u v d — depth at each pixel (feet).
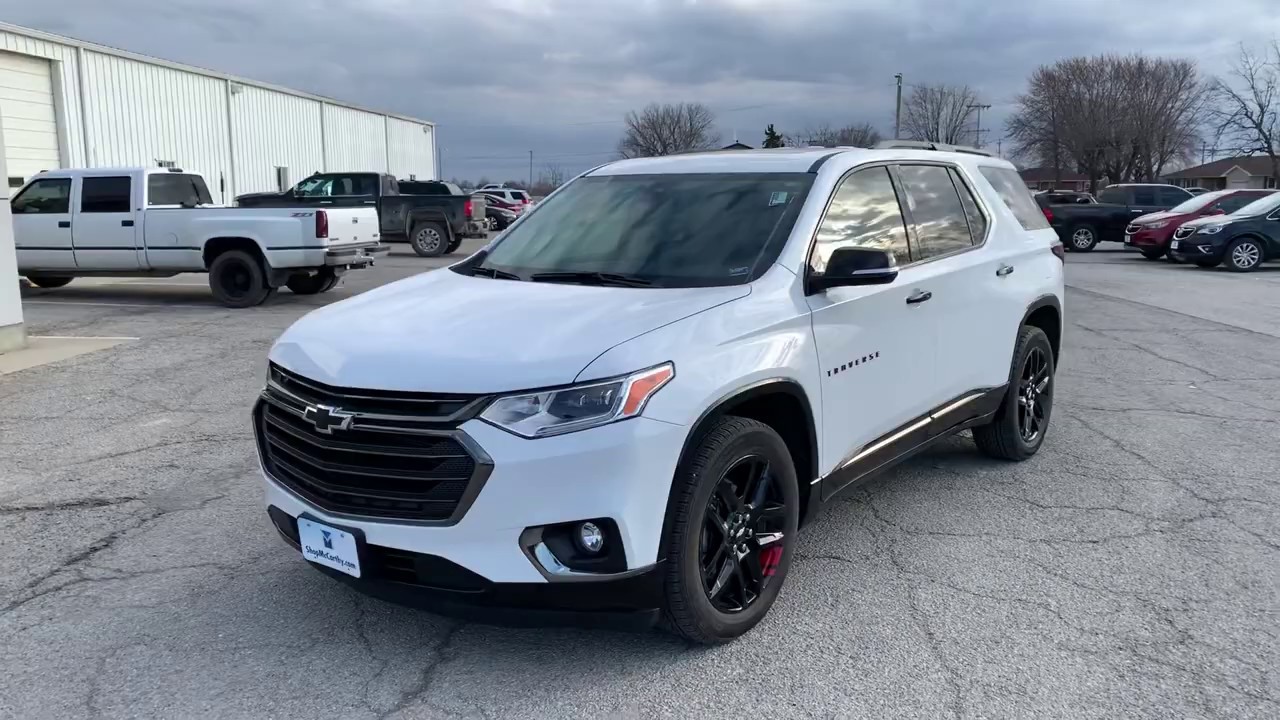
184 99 91.30
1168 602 13.16
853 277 12.66
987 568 14.37
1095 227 84.23
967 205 17.90
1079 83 257.34
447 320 11.75
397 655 11.82
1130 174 258.78
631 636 12.28
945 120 283.59
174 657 11.77
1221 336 36.24
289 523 11.89
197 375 28.25
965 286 16.65
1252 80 205.16
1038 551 15.03
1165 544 15.28
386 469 10.52
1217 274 61.67
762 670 11.39
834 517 16.62
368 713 10.54
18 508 17.02
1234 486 18.24
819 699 10.76
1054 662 11.55
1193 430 22.44
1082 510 16.92
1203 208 70.85
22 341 32.24
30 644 12.08
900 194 15.96
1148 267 67.21
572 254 14.38
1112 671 11.32
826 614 12.85
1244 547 15.15
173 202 47.24
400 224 74.74
